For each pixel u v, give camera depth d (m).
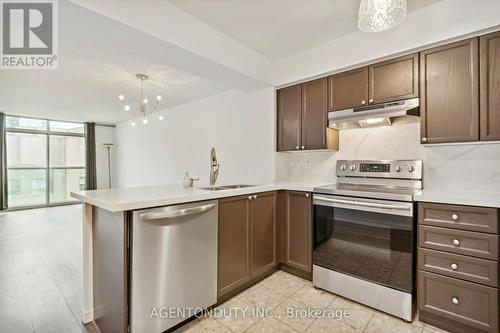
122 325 1.41
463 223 1.57
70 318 1.80
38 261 2.80
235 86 2.98
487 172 1.94
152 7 1.76
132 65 2.93
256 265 2.29
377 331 1.67
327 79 2.55
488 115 1.72
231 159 3.68
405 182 2.29
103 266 1.62
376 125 2.48
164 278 1.55
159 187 2.29
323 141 2.58
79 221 4.75
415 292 1.83
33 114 5.82
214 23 2.15
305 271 2.39
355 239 2.02
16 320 1.76
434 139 1.93
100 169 7.14
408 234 1.76
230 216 2.02
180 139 4.77
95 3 1.49
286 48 2.63
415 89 2.01
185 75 3.22
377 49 2.17
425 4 1.90
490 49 1.71
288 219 2.52
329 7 1.93
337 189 2.16
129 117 6.15
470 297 1.56
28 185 6.21
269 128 3.06
